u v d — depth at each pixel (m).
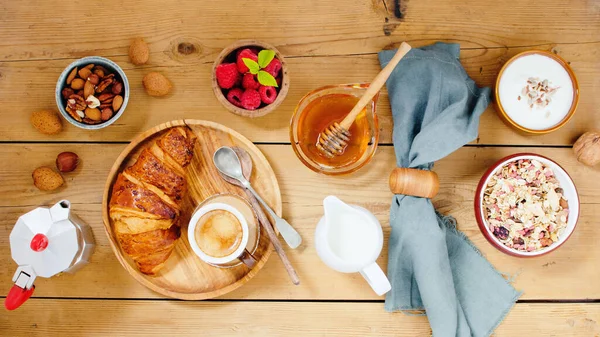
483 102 0.81
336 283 0.83
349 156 0.81
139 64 0.83
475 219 0.84
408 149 0.82
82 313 0.83
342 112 0.81
